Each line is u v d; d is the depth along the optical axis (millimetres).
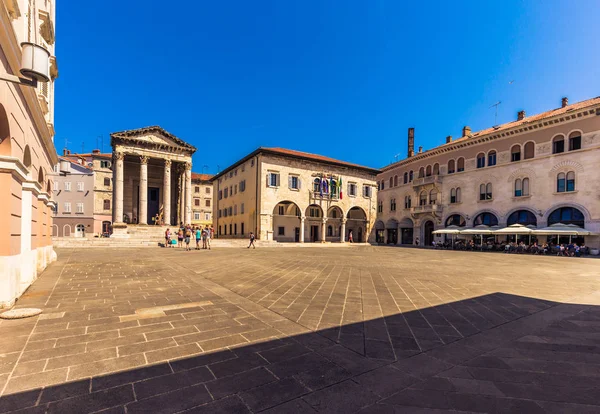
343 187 43250
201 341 4312
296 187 39531
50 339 4262
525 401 2965
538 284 9812
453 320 5629
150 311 5723
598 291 8695
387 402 2926
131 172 43844
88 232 50375
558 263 17750
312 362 3754
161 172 46031
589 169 27031
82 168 51312
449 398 3008
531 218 31109
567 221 28453
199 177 64625
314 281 9477
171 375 3318
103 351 3893
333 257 19359
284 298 7059
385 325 5258
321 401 2914
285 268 12602
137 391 2982
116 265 12492
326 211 41344
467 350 4250
